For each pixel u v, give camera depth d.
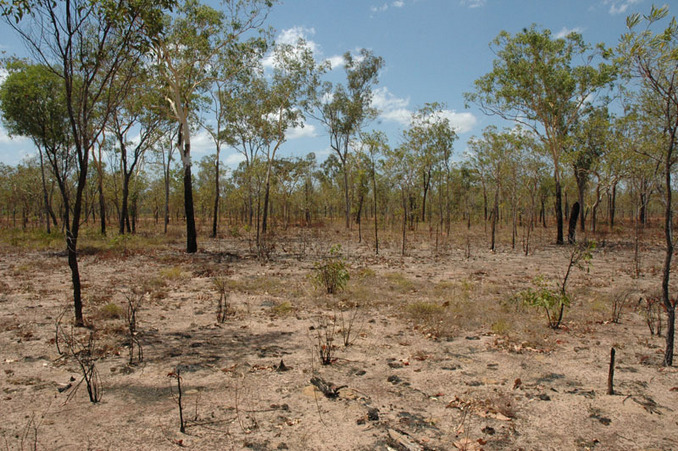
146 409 4.11
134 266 13.86
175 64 17.66
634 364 5.40
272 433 3.70
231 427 3.79
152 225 41.50
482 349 6.01
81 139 6.84
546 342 6.26
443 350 5.96
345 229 35.16
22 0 5.63
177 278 11.47
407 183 18.27
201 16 16.27
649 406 4.23
